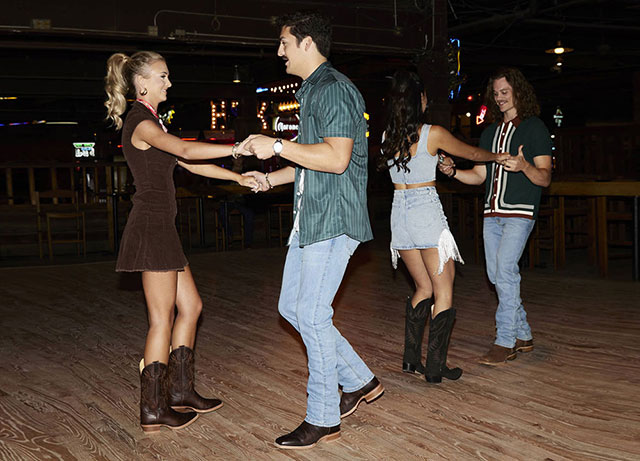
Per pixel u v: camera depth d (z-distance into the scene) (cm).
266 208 1191
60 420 315
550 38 1299
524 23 1055
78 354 434
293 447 274
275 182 313
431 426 295
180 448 279
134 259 281
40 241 1060
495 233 398
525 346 408
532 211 381
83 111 2038
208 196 1104
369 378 305
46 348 450
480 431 288
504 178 386
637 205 652
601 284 635
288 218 1284
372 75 1636
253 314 545
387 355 413
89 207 1148
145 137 275
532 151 376
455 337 451
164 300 292
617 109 2038
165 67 290
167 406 299
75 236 1128
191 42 765
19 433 300
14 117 2106
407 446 275
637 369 369
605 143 1129
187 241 1206
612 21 1171
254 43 788
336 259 269
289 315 287
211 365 400
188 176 1339
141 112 281
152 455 273
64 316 551
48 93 1404
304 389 353
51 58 1272
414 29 861
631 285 626
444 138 331
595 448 268
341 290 636
